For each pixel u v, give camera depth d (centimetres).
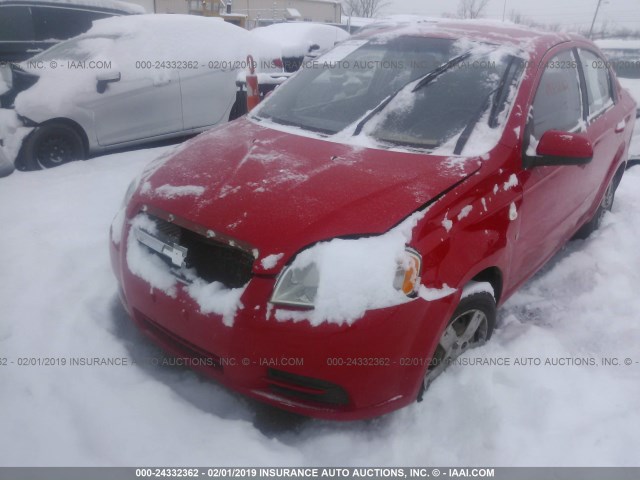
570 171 319
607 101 411
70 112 536
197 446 221
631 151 650
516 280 299
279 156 265
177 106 616
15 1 875
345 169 248
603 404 254
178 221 233
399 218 218
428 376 246
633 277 369
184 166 269
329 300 202
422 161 254
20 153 523
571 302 346
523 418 244
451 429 236
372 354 205
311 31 1005
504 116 277
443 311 219
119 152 607
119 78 555
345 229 213
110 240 274
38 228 389
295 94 345
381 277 206
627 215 473
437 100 294
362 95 317
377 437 233
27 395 238
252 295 208
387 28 378
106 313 302
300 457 221
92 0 956
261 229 215
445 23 371
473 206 238
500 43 322
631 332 312
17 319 287
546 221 305
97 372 256
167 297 228
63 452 213
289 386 214
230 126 325
